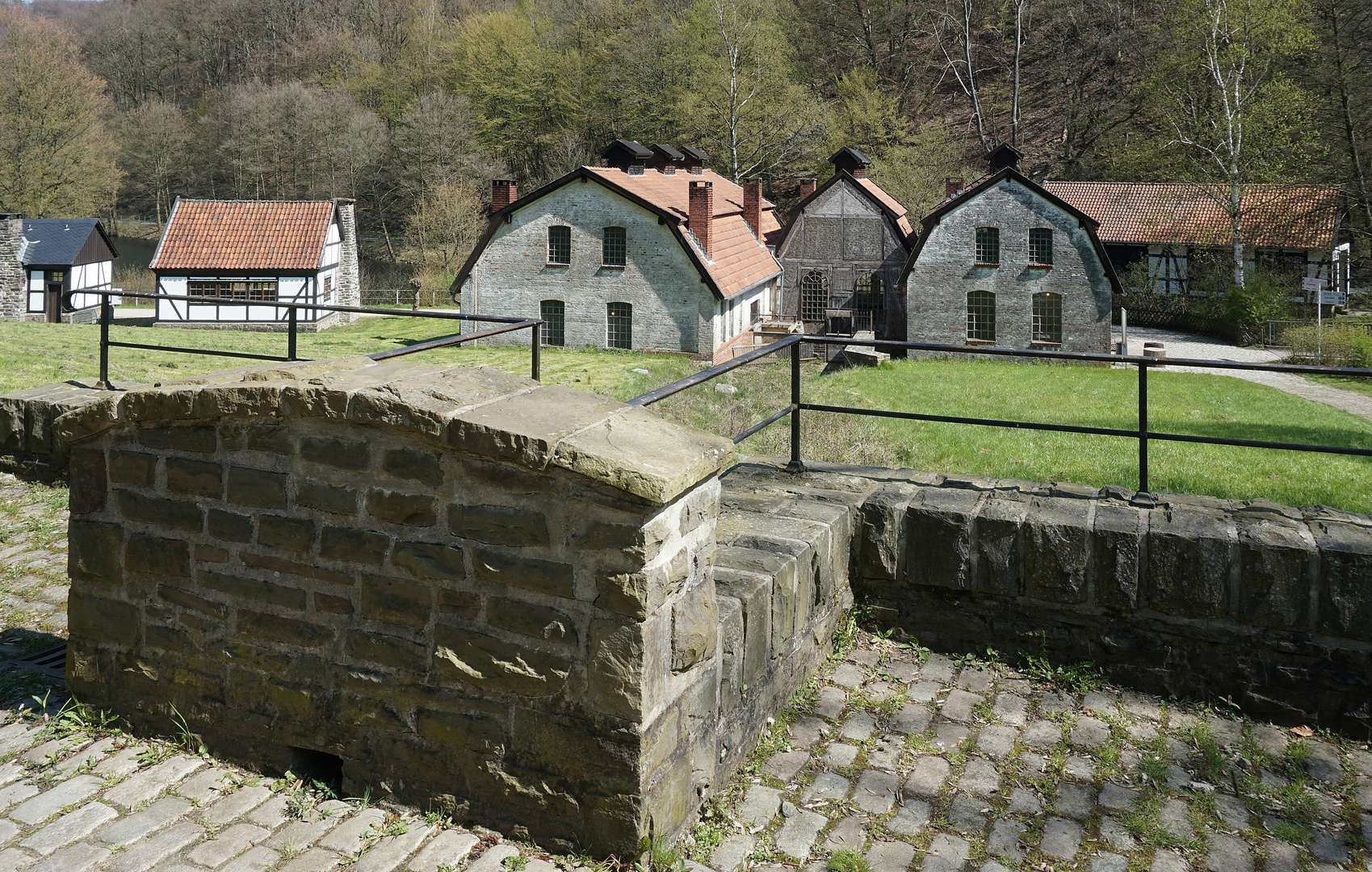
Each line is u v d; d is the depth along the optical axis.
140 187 82.81
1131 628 4.62
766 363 34.06
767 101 56.97
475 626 3.32
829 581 4.80
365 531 3.48
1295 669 4.35
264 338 36.00
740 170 57.44
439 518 3.35
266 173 76.69
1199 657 4.52
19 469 7.98
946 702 4.50
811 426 13.43
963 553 4.83
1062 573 4.67
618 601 3.08
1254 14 38.91
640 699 3.09
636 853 3.15
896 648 5.00
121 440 3.89
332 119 73.56
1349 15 40.56
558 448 3.08
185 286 45.34
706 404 18.88
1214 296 42.88
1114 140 58.12
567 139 68.56
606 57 66.56
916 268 35.25
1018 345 34.69
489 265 36.47
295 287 44.97
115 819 3.40
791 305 42.62
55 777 3.66
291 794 3.60
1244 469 12.41
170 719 3.92
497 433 3.15
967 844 3.46
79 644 4.08
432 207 61.19
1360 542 4.30
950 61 63.44
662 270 34.72
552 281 35.97
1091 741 4.20
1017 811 3.67
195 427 3.74
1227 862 3.41
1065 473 11.59
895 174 51.47
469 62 71.88
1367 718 4.26
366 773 3.56
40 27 61.50
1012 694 4.59
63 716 4.07
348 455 3.48
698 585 3.41
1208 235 43.91
